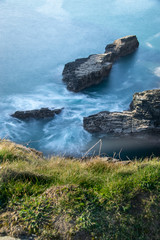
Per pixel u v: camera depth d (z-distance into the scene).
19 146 8.13
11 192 4.44
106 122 26.39
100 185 4.70
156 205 4.20
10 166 5.21
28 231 3.74
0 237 3.67
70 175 5.04
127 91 37.25
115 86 38.53
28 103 34.03
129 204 4.16
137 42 51.59
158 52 50.03
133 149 23.62
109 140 25.48
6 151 6.53
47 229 3.76
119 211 4.06
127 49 48.72
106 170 6.02
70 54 51.84
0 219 3.94
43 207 4.06
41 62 47.56
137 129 25.41
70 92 37.00
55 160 6.59
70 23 66.69
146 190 4.48
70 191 4.35
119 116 26.44
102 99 35.31
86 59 42.34
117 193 4.33
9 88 38.28
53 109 31.62
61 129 27.84
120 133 25.86
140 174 4.83
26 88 38.53
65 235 3.69
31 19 68.12
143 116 25.89
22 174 5.03
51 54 51.22
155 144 24.69
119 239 3.73
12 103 33.97
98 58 42.00
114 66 44.72
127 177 4.96
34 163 6.28
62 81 40.06
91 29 63.12
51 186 4.68
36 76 42.28
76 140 26.00
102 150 23.50
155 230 3.90
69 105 33.75
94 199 4.23
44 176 5.11
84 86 37.47
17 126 28.55
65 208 4.04
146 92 27.53
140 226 3.92
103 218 3.94
